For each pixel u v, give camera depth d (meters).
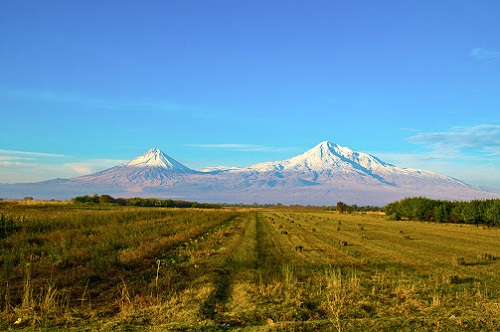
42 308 10.61
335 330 9.10
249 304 12.26
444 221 70.94
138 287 14.00
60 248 21.28
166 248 24.77
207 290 13.54
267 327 9.25
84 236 26.77
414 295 13.78
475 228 55.78
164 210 73.56
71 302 12.02
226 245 28.53
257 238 34.69
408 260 22.56
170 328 9.09
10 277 14.66
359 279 16.28
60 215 43.31
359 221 71.75
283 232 41.19
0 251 20.02
